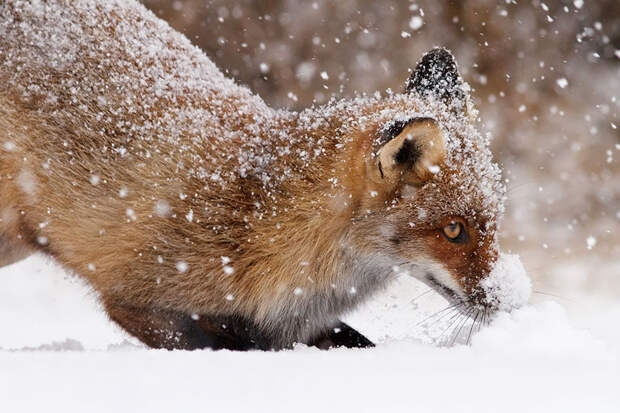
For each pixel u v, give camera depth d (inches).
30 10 374.3
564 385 229.5
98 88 361.4
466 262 350.9
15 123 359.6
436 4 1129.4
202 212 343.6
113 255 348.8
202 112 362.6
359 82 1085.8
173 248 344.2
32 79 362.6
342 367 250.8
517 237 876.0
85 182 352.5
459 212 346.6
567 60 1123.9
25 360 255.4
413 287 422.3
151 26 396.8
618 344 378.9
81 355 266.1
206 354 274.2
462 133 360.5
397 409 202.7
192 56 398.9
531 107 1088.2
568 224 907.4
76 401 205.3
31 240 379.2
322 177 350.6
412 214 350.0
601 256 832.9
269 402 206.2
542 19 1133.7
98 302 374.6
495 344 299.4
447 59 396.2
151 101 359.6
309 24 1109.7
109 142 354.0
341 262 364.2
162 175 347.3
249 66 1083.9
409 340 335.6
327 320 389.1
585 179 987.9
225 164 350.0
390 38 1117.7
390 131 330.3
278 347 380.5
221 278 346.9
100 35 373.1
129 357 264.4
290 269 354.6
